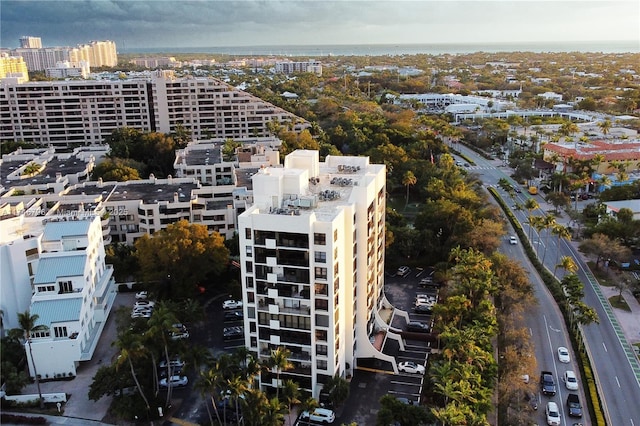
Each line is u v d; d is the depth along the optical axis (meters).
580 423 105.69
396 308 147.12
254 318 110.44
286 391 96.12
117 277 159.25
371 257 124.69
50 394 112.12
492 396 109.12
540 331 136.75
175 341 107.38
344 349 115.44
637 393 113.94
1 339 120.00
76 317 119.12
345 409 109.19
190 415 108.44
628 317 143.62
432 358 121.00
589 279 165.88
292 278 104.19
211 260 148.88
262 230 103.31
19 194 198.25
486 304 123.38
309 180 128.00
